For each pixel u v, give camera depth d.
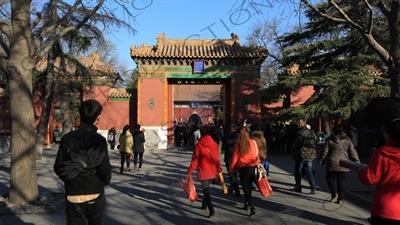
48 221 7.41
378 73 22.00
